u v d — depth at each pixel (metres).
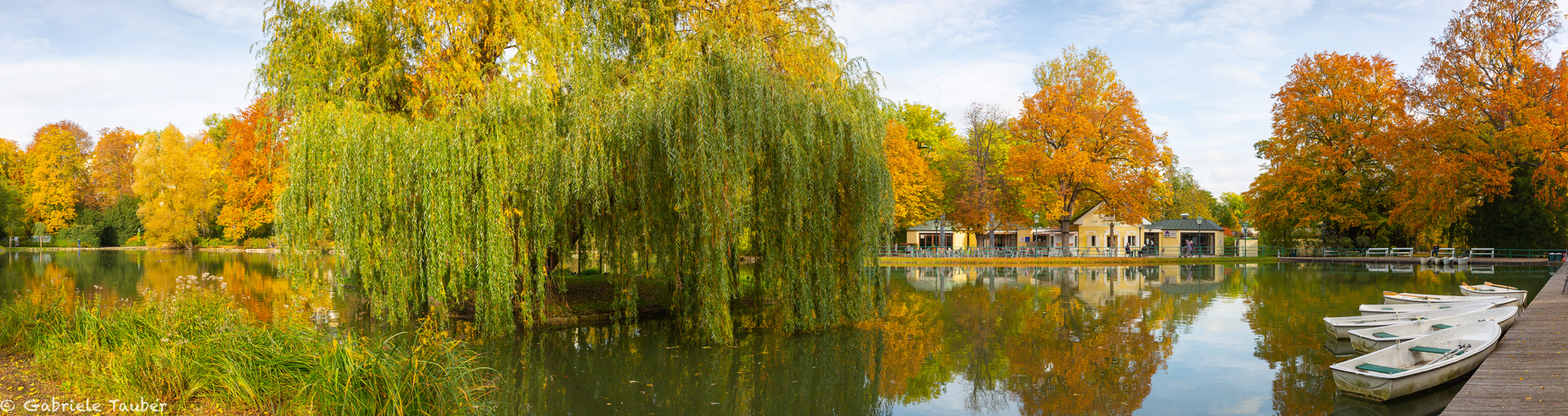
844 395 9.51
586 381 10.15
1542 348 9.77
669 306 15.51
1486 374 8.21
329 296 18.59
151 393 6.54
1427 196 34.28
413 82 11.84
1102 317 16.42
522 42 11.52
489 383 9.77
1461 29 36.31
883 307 14.20
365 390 6.73
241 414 6.29
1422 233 41.34
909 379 10.34
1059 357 11.72
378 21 12.09
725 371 10.80
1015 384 9.96
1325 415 8.02
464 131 10.98
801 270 12.52
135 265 33.84
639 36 12.64
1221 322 15.49
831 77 12.80
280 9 11.85
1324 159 38.69
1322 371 10.34
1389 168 38.12
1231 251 50.47
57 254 48.84
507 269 11.38
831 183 12.27
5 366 7.64
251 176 30.69
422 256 11.30
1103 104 38.94
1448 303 14.78
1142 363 11.18
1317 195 39.22
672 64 11.23
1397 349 8.98
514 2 11.83
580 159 11.09
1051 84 41.72
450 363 7.86
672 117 11.18
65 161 60.44
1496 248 38.22
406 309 11.45
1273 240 47.56
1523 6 35.22
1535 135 33.00
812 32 13.19
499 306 11.70
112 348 7.86
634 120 11.12
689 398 9.39
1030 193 40.22
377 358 7.06
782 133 11.48
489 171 11.01
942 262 39.00
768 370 10.87
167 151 54.12
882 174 12.77
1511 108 34.69
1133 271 33.44
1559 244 36.97
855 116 12.23
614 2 12.59
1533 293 19.88
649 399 9.30
